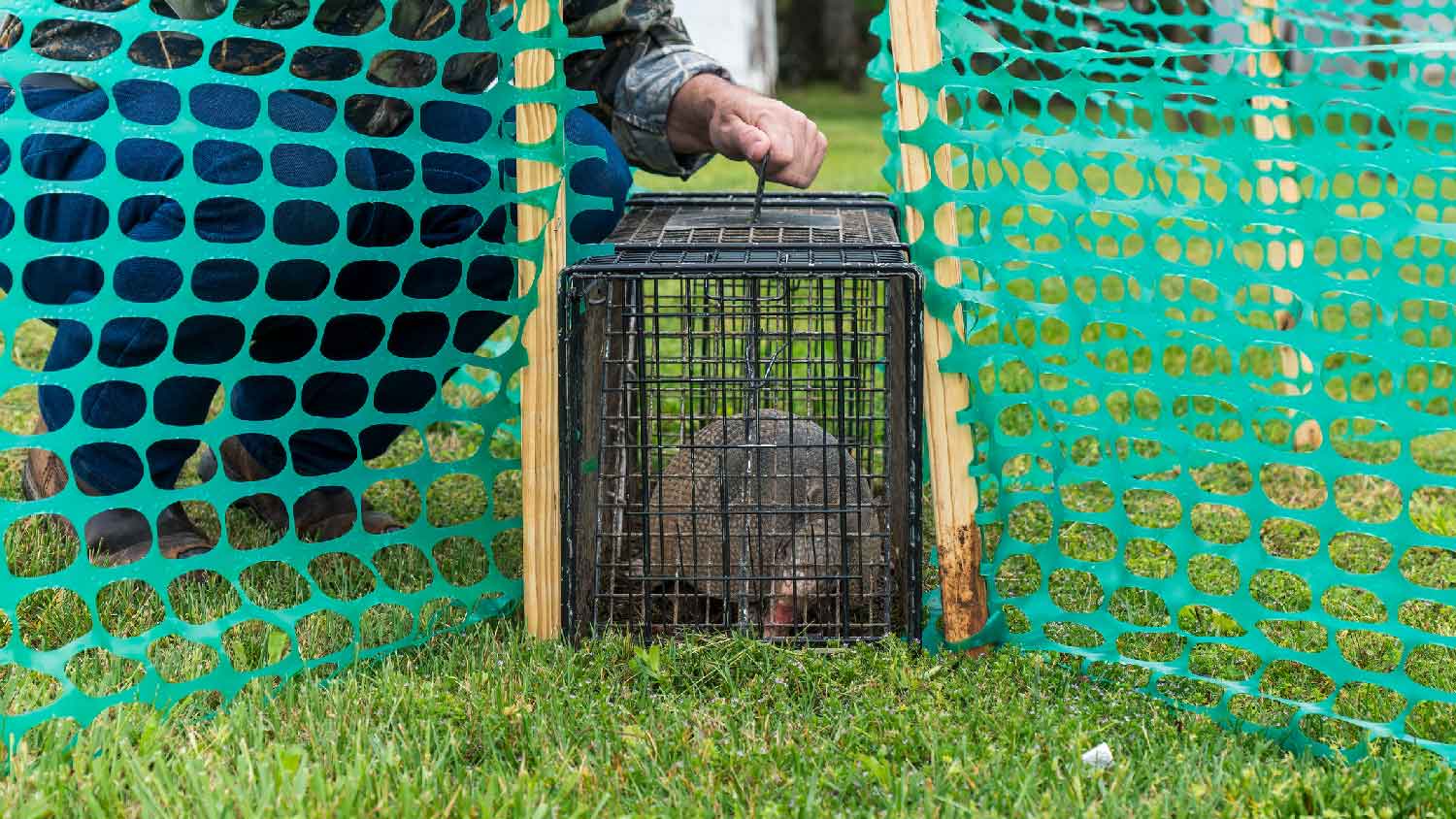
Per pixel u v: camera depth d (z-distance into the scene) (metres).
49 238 2.80
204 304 2.46
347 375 3.23
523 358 2.71
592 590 2.90
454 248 2.61
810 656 2.69
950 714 2.45
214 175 2.64
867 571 3.00
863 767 2.25
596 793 2.20
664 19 3.26
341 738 2.35
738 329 3.75
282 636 2.61
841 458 2.77
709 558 3.01
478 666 2.65
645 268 2.61
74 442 2.42
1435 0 5.02
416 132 2.53
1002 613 2.79
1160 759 2.32
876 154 12.80
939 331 2.67
